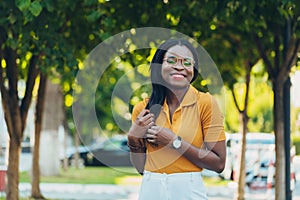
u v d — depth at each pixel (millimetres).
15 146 10414
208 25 10523
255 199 15836
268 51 11414
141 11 10375
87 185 20203
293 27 9703
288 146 10438
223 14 9195
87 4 8781
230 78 14258
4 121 10523
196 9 9555
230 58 13320
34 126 13719
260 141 16812
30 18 8039
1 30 9508
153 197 4242
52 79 14320
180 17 10312
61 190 18859
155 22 10383
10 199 10406
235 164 16703
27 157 26859
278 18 9648
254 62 13328
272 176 16312
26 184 18609
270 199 15953
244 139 13969
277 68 10516
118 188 19453
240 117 14172
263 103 35188
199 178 4254
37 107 13492
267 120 35438
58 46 9180
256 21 9531
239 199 13727
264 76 15484
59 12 9203
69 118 29594
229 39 12617
